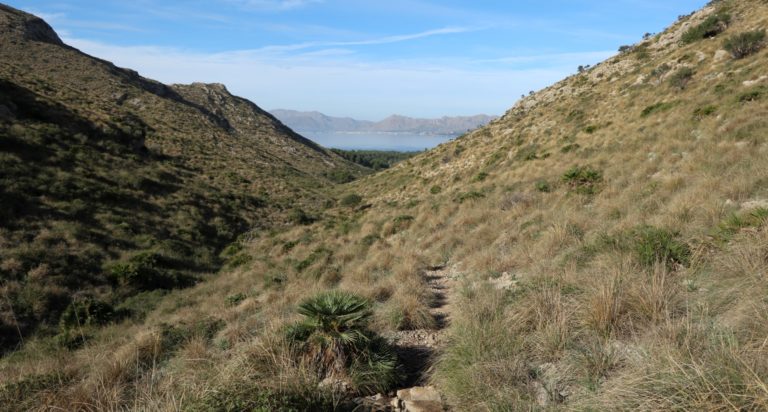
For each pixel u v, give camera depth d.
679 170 10.32
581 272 5.17
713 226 5.30
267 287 13.29
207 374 3.74
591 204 10.66
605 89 33.03
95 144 31.81
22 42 61.59
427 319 5.68
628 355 2.92
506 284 6.32
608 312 3.55
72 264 16.52
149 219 24.14
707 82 21.20
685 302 3.55
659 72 27.39
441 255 10.86
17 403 4.21
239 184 40.75
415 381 3.98
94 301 13.40
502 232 10.54
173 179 32.56
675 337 2.77
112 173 27.73
